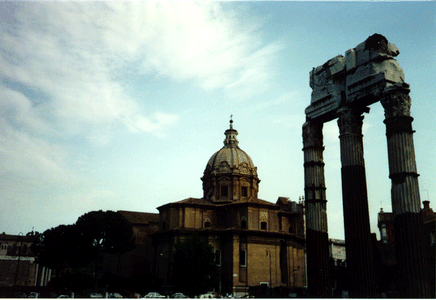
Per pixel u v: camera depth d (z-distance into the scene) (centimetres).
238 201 8456
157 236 8531
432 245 4531
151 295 6912
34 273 11138
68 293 7481
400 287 3094
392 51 3594
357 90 3678
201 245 7112
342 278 7238
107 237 8350
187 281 6875
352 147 3666
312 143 4134
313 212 3984
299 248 8669
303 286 8406
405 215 3123
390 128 3316
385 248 7531
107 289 7794
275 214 8356
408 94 3338
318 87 4131
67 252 8075
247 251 7700
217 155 9469
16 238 11181
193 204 8419
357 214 3522
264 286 7288
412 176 3177
